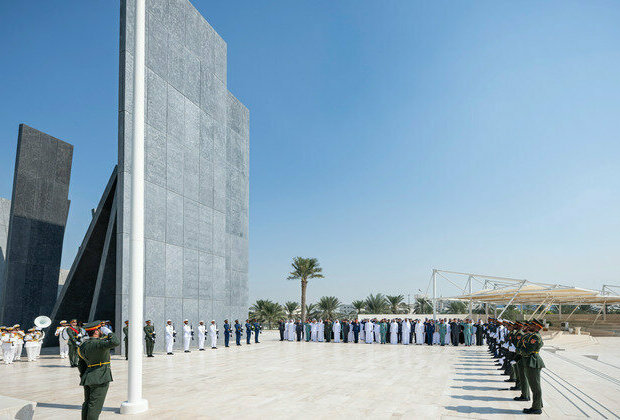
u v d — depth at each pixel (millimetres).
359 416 8391
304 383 12328
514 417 8297
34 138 29641
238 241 34375
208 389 11281
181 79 25594
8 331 18000
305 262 55906
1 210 33531
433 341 29281
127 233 20094
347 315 70375
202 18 28547
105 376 6824
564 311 83500
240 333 27562
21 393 10609
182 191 24875
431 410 8906
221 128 30250
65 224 31766
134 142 9219
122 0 21359
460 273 39094
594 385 12312
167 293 22781
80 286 26219
